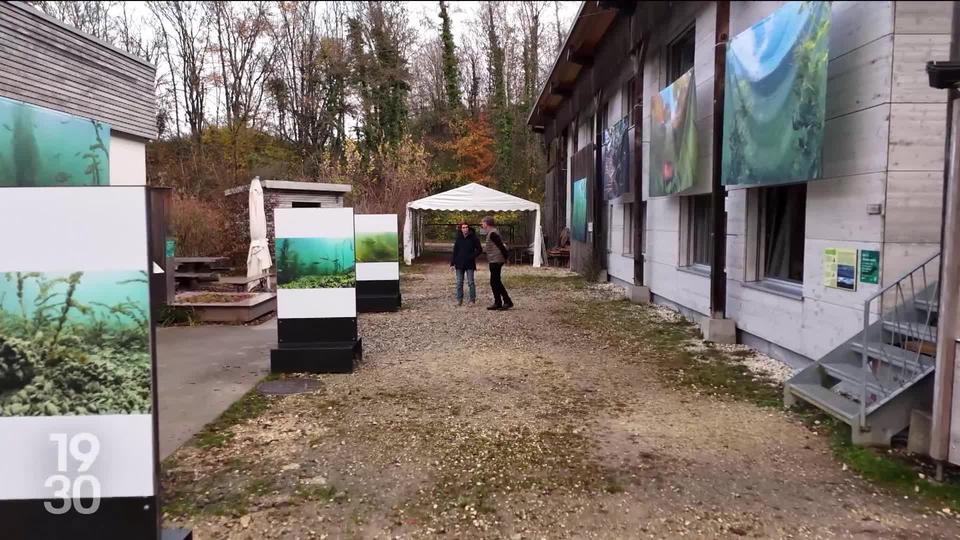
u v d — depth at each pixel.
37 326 2.44
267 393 5.56
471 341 7.95
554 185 22.41
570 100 17.94
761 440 4.36
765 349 6.94
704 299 8.69
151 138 11.44
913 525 3.15
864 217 5.00
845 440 4.25
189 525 3.17
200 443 4.32
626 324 9.05
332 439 4.40
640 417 4.88
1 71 7.29
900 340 4.49
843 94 5.25
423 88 30.75
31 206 2.40
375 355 7.15
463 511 3.32
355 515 3.28
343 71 27.14
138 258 2.42
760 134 4.75
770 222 7.16
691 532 3.10
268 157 25.89
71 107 8.85
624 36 3.70
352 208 6.43
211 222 15.46
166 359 6.92
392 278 10.67
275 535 3.08
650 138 10.19
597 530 3.12
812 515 3.26
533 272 18.03
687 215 9.74
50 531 2.48
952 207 3.40
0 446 2.46
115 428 2.46
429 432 4.54
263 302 9.90
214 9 26.14
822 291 5.65
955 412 3.46
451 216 28.69
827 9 2.31
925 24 4.56
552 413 4.98
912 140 4.69
